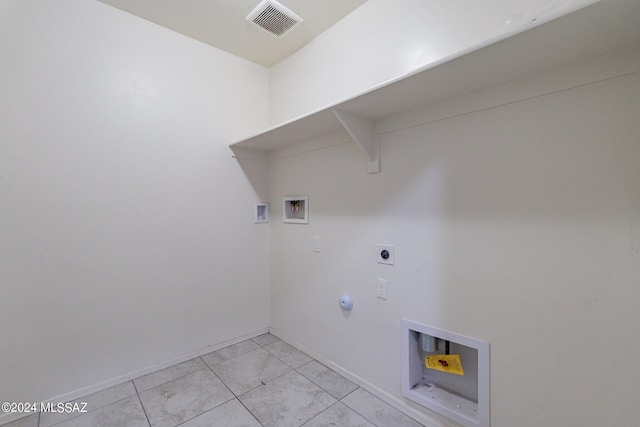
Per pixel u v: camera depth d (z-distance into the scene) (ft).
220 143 8.01
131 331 6.55
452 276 4.77
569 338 3.69
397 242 5.53
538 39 2.99
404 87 4.23
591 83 3.47
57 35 5.61
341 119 5.26
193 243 7.51
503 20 4.22
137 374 6.59
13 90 5.20
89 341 6.01
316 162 7.34
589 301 3.54
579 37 2.96
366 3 6.22
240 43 7.75
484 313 4.42
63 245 5.71
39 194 5.46
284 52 8.23
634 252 3.25
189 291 7.45
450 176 4.77
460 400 4.93
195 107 7.53
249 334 8.70
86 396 5.92
